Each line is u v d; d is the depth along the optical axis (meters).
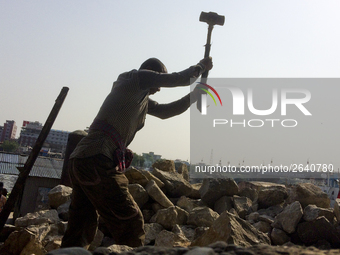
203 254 1.49
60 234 4.29
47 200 6.21
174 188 5.71
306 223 4.09
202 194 5.48
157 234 4.28
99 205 2.80
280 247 1.76
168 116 3.59
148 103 3.54
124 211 2.81
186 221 4.65
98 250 1.82
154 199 4.99
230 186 5.39
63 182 5.93
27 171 2.84
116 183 2.79
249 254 1.59
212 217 4.46
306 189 4.98
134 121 3.04
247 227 3.35
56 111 2.94
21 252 3.79
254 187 5.82
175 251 1.72
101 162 2.78
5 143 138.88
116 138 2.89
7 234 4.21
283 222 4.20
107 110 2.93
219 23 3.70
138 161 108.75
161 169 6.39
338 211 4.11
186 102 3.61
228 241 3.03
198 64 3.28
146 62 3.30
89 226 3.03
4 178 24.89
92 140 2.83
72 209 3.00
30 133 187.38
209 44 3.70
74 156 2.83
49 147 122.88
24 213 6.04
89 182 2.75
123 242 2.86
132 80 2.98
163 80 2.99
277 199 5.14
